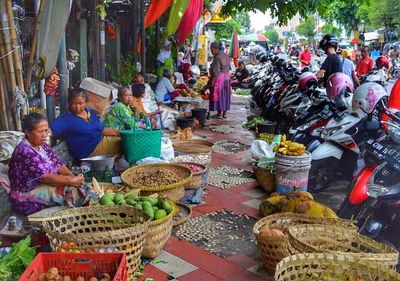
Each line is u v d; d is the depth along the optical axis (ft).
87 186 13.17
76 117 16.46
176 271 11.53
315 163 16.88
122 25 35.63
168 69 34.53
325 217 12.27
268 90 33.09
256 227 11.72
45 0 13.79
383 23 102.68
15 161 11.87
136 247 10.01
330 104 17.90
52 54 14.34
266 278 11.27
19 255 9.52
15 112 14.19
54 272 8.44
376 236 11.78
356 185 12.63
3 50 13.56
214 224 14.39
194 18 30.19
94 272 8.72
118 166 17.03
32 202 12.00
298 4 36.81
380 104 14.78
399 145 11.89
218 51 33.42
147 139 16.60
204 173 16.58
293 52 84.43
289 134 23.85
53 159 12.76
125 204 11.89
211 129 30.07
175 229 13.94
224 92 33.86
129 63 31.24
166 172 14.99
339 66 24.27
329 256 8.96
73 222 10.99
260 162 17.76
